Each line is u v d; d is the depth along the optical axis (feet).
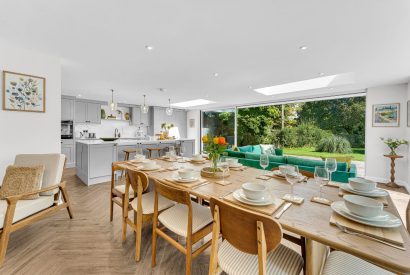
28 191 6.71
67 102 18.88
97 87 15.44
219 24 6.44
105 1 5.31
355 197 3.64
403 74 11.47
